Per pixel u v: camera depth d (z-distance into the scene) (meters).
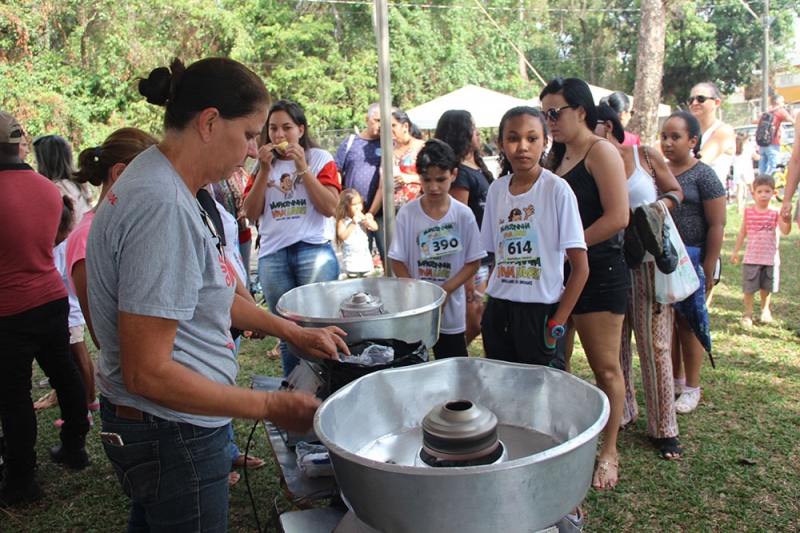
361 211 5.68
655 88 13.11
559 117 2.62
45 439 3.54
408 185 5.37
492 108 12.93
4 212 2.70
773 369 3.97
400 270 3.17
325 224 3.58
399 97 24.03
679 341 3.57
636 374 4.09
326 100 21.44
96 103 19.62
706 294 3.50
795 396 3.55
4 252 2.73
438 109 12.91
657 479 2.80
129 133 2.35
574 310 2.69
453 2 25.34
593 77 31.80
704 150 4.52
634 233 2.83
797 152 4.16
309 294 2.47
